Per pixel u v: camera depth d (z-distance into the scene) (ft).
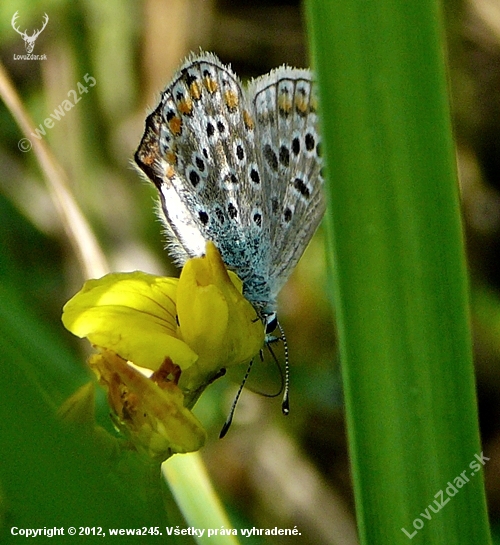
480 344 0.63
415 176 0.41
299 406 0.63
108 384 0.45
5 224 0.63
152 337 0.45
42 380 0.44
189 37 0.67
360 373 0.42
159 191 0.50
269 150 0.50
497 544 0.56
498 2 0.65
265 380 0.54
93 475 0.41
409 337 0.42
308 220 0.51
